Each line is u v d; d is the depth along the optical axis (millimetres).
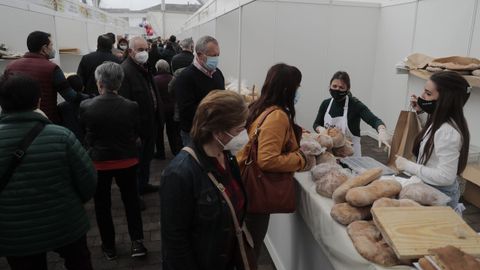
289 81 1657
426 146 1621
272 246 2455
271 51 4738
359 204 1355
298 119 5027
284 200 1678
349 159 2043
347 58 5059
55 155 1492
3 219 1471
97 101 2168
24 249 1514
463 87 1548
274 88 1669
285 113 1653
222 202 1155
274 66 1701
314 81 4969
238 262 1276
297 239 1961
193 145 1163
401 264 1124
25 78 1468
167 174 1133
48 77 2760
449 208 1288
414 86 4512
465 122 1561
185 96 2727
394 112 4879
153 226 3012
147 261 2516
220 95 1129
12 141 1426
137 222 2479
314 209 1602
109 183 2322
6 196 1444
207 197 1125
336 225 1395
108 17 9547
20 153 1423
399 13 4703
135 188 2426
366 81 5246
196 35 9086
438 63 3500
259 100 1726
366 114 2648
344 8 4852
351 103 2711
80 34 6461
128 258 2543
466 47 3820
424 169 1592
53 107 2846
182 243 1142
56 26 4703
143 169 3504
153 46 6895
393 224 1181
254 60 4727
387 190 1402
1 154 1409
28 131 1451
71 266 1745
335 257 1391
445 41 4086
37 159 1455
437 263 997
